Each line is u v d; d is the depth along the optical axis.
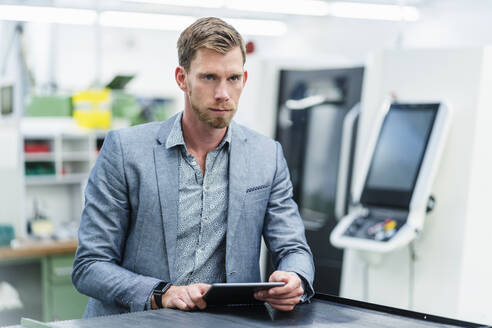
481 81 2.48
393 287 2.72
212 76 1.25
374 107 2.78
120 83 4.43
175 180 1.39
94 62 7.99
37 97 4.09
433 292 2.59
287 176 1.55
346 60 3.57
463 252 2.51
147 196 1.37
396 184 2.58
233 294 1.15
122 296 1.28
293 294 1.19
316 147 3.62
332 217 3.55
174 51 8.59
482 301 2.48
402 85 2.69
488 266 2.46
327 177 3.58
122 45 8.23
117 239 1.39
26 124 3.99
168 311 1.17
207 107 1.26
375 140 2.72
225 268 1.42
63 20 4.07
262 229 1.50
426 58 2.62
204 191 1.41
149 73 8.48
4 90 4.16
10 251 3.44
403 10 3.45
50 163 4.20
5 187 3.86
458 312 2.51
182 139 1.40
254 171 1.46
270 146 1.53
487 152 2.47
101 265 1.33
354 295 2.88
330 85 3.56
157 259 1.38
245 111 3.60
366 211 2.72
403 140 2.62
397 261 2.71
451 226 2.54
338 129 3.53
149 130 1.43
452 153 2.54
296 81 3.65
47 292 3.56
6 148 3.87
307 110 3.64
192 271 1.40
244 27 5.06
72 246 3.59
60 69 7.74
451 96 2.55
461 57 2.53
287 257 1.40
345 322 1.10
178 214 1.40
